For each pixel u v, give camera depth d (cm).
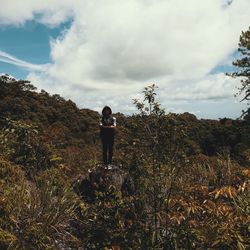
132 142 575
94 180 902
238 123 3247
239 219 459
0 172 852
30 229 658
